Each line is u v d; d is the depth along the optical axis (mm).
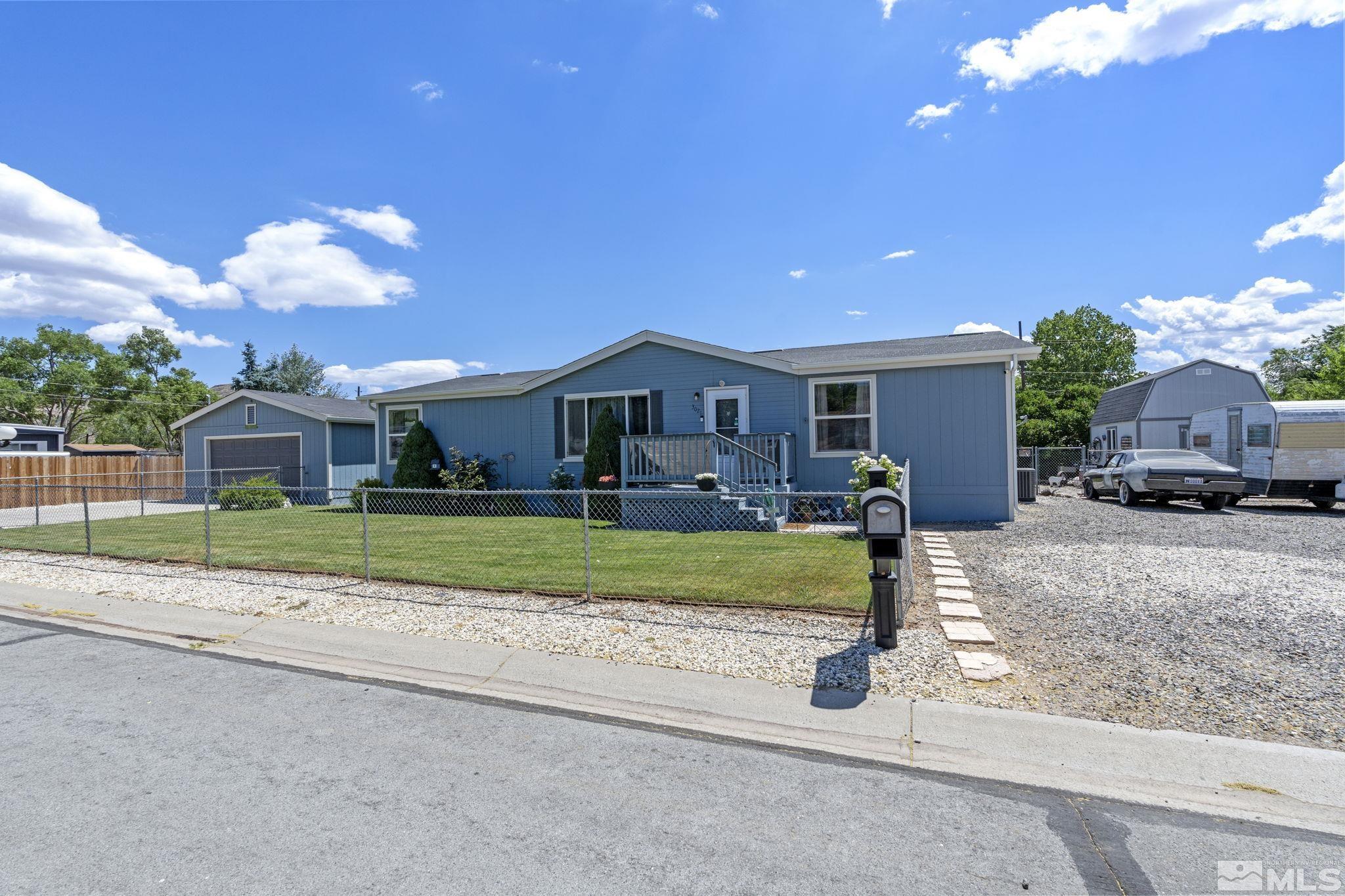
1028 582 6914
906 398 12484
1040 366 42781
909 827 2637
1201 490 13672
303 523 12766
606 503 13445
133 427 45375
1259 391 25531
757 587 6570
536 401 15500
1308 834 2582
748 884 2256
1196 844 2510
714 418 13773
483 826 2656
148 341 45250
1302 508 14211
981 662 4477
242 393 20672
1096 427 31609
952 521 12188
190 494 21625
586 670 4559
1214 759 3137
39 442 25328
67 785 3029
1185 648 4715
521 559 8281
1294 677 4129
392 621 5812
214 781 3068
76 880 2287
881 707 3834
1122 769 3092
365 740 3551
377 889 2232
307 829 2639
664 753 3381
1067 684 4086
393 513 15367
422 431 16047
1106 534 10156
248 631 5691
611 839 2561
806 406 13102
